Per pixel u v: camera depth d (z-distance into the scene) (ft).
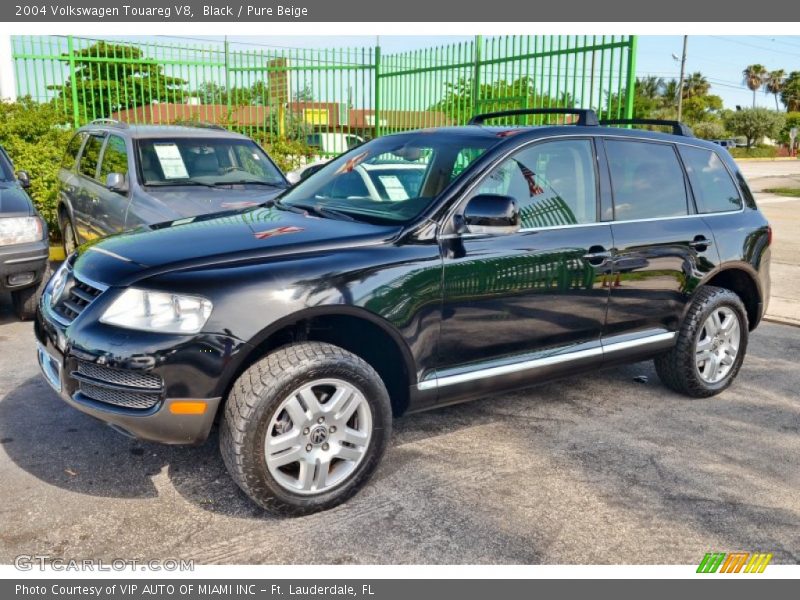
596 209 14.02
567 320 13.55
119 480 11.96
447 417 14.93
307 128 45.80
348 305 10.87
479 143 13.28
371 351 12.41
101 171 25.20
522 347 13.08
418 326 11.68
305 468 10.75
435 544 10.38
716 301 15.80
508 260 12.51
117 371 10.25
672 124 16.51
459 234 12.13
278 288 10.46
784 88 344.69
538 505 11.48
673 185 15.49
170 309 10.15
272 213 13.48
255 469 10.29
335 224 12.28
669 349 15.60
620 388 16.99
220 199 22.04
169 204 21.35
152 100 44.29
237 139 26.02
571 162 13.84
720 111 287.89
